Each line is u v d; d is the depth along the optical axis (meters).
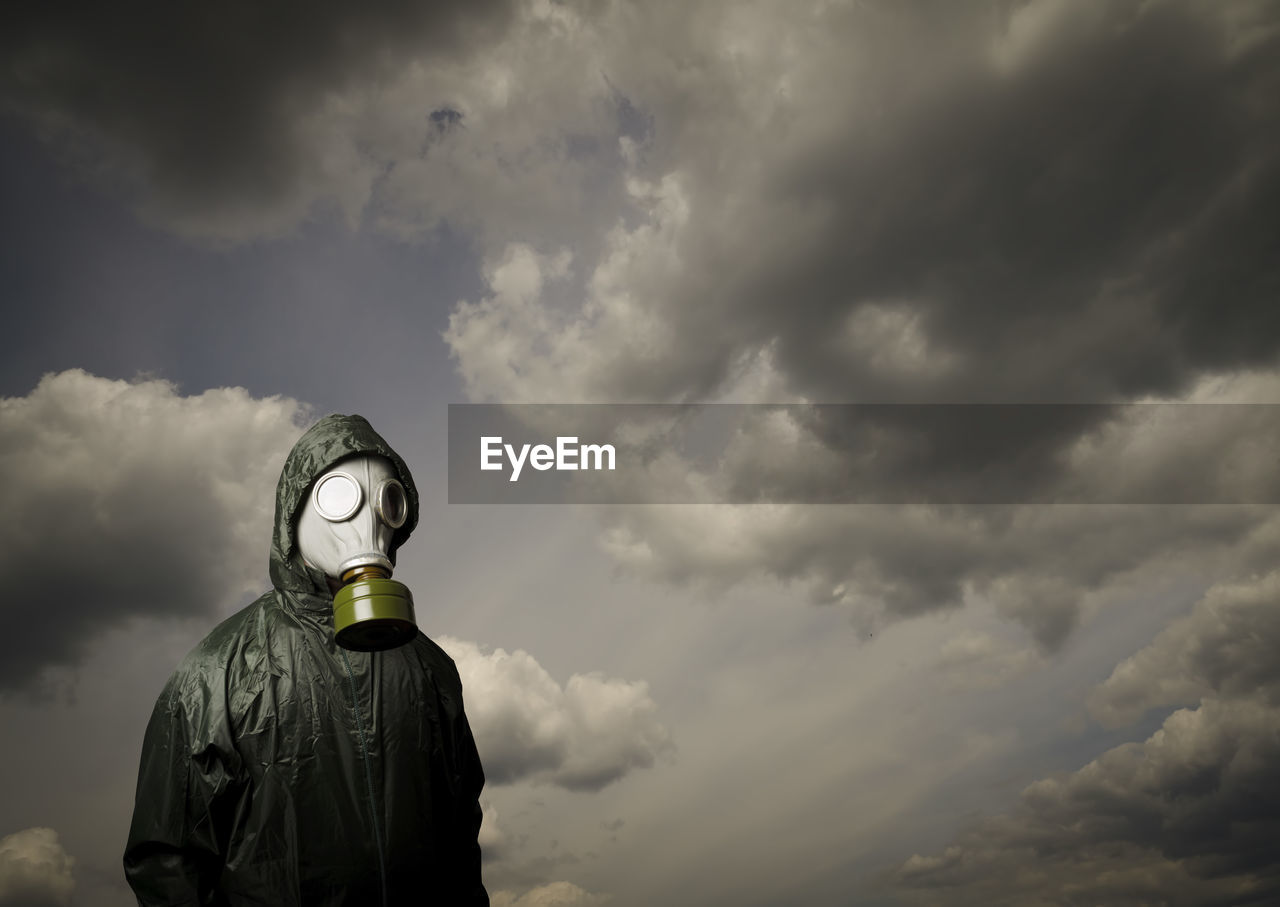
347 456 1.47
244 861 1.32
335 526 1.41
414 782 1.42
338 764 1.38
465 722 1.59
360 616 1.29
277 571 1.47
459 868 1.52
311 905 1.32
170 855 1.33
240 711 1.37
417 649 1.56
